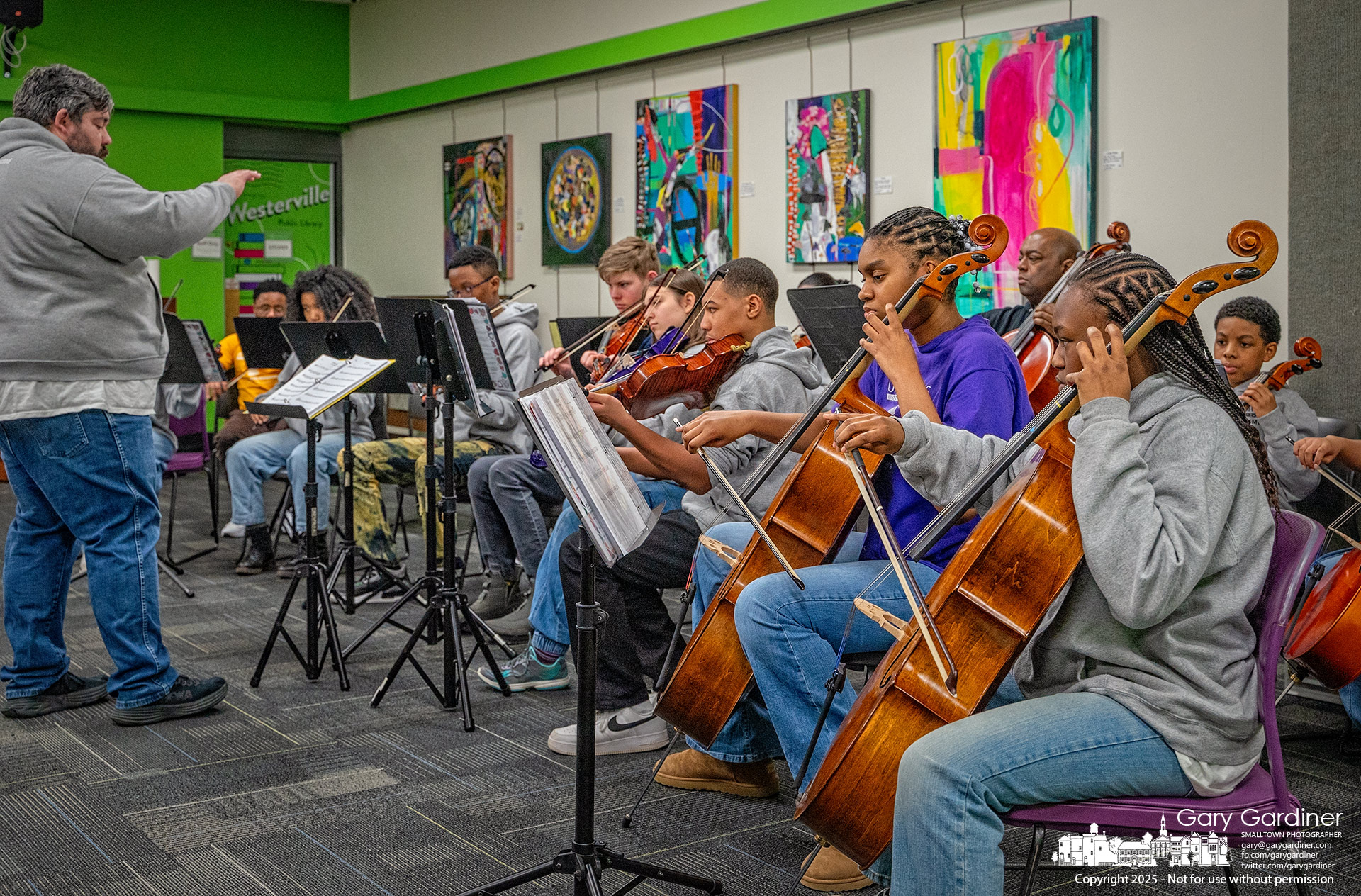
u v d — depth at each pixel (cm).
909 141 523
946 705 154
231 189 286
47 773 260
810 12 549
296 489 458
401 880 208
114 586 287
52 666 304
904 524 200
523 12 736
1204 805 143
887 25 529
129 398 282
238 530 530
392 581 413
